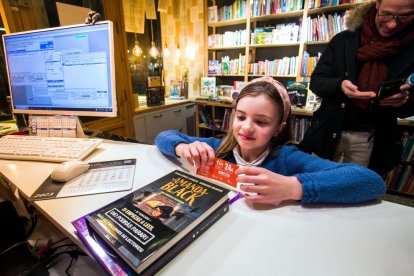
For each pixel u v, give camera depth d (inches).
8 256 31.7
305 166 28.5
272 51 115.6
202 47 125.3
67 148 35.4
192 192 21.5
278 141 33.6
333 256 16.4
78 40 36.5
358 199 22.3
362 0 81.5
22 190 25.6
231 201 23.2
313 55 104.0
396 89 37.2
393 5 37.3
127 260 14.4
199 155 27.6
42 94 40.8
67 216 20.9
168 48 132.0
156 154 36.2
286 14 99.7
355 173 23.0
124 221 17.6
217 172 26.8
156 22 126.5
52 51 38.1
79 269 29.8
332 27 89.0
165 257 15.5
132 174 28.9
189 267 15.4
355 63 46.1
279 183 21.9
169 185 22.9
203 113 124.9
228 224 19.7
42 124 41.5
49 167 31.7
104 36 35.1
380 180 23.2
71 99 39.4
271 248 17.1
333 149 50.7
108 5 81.5
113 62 35.9
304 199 21.9
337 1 85.4
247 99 29.4
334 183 21.8
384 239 18.0
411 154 78.3
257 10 103.8
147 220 17.7
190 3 121.7
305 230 19.1
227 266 15.5
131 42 112.3
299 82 94.0
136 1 103.3
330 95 47.9
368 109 44.5
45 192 24.9
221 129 117.6
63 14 54.4
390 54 42.0
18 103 42.9
